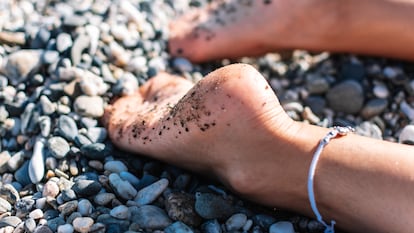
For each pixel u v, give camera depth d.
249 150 0.55
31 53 0.70
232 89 0.54
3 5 0.80
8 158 0.64
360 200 0.54
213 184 0.61
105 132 0.65
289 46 0.76
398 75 0.75
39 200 0.59
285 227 0.57
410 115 0.72
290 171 0.55
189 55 0.77
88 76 0.69
